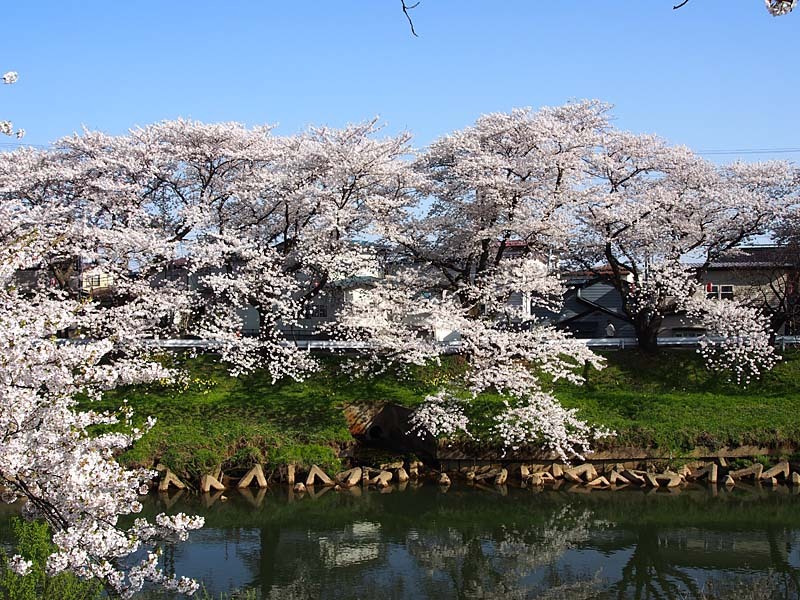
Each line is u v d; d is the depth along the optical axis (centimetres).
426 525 2195
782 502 2416
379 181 3189
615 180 3344
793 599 1678
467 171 3022
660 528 2167
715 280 3956
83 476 997
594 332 4178
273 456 2602
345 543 2041
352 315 2952
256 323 3906
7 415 972
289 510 2320
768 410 2875
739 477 2664
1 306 1365
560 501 2436
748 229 3309
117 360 2691
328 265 2953
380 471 2648
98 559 1052
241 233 3117
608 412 2862
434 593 1712
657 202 3203
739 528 2162
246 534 2098
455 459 2698
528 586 1761
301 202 3050
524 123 3055
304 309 3241
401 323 2950
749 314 3003
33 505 1134
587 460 2698
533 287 2873
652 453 2692
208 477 2483
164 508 2288
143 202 3086
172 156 3009
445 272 3212
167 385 2839
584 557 1944
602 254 3462
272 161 3203
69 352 1033
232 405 2830
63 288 2895
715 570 1853
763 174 3372
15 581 1148
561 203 3070
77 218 2922
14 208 2600
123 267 2820
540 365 3005
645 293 3209
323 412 2842
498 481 2612
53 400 1034
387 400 2938
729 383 3141
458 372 3089
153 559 1074
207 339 3008
